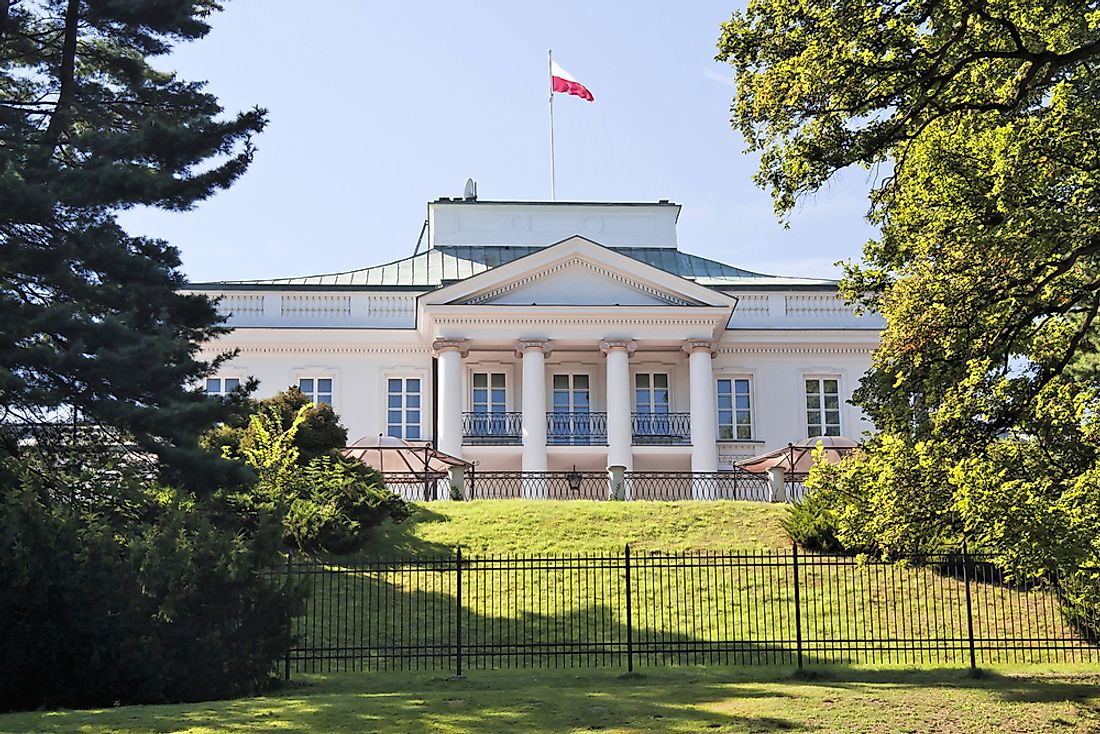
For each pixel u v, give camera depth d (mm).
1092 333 23391
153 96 26078
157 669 16688
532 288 43906
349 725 14273
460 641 19891
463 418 44125
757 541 28641
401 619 21031
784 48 19750
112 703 16422
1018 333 18531
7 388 19547
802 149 19578
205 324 23375
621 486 36906
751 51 20172
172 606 16750
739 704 15734
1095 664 20297
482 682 18578
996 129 17641
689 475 41062
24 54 25234
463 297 43188
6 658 15945
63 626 16297
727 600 24594
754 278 50094
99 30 25828
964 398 17797
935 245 19031
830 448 36469
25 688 16125
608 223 52406
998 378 18016
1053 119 17234
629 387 43375
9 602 16141
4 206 20500
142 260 22297
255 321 44875
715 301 43906
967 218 17344
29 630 16078
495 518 30531
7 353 20094
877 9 18797
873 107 19422
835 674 19000
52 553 16578
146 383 21109
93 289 21875
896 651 20766
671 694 16672
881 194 21422
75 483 21594
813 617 23734
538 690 17234
